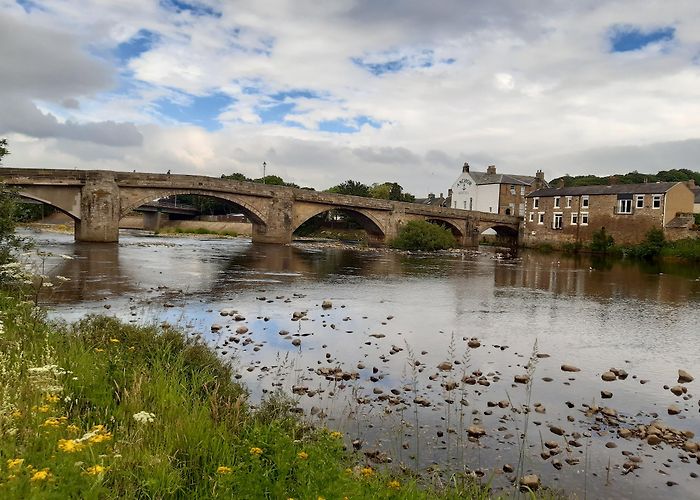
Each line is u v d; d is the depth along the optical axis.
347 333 17.28
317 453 5.92
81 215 47.47
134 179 49.72
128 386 7.85
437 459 8.35
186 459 6.09
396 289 28.70
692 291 31.69
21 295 13.26
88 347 9.58
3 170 42.25
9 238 15.94
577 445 9.30
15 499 3.94
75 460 4.81
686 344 17.72
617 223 67.44
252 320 18.55
